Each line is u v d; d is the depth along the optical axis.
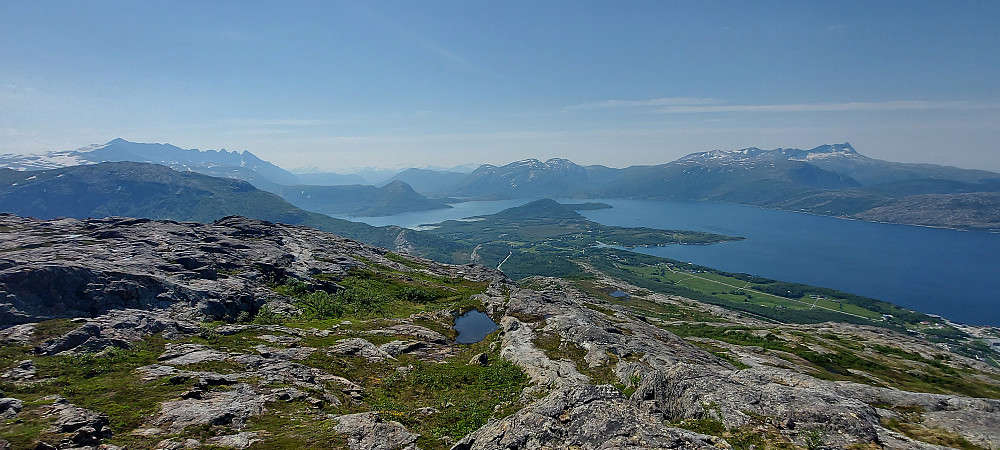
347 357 55.84
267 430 31.00
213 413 32.91
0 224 96.12
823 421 26.64
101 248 81.50
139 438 28.27
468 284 139.00
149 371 42.50
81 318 54.06
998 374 112.44
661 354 60.16
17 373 39.69
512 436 24.11
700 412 29.17
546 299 101.94
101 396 35.22
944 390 90.44
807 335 148.00
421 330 76.81
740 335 141.75
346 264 126.69
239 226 137.25
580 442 22.94
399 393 45.66
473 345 72.00
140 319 57.34
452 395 44.94
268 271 98.50
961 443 27.33
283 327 69.25
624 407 25.88
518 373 52.69
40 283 55.75
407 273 141.50
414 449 29.23
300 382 43.78
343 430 31.28
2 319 50.09
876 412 31.09
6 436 25.78
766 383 35.25
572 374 49.62
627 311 136.12
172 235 104.75
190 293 69.88
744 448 24.33
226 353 50.78
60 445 25.56
